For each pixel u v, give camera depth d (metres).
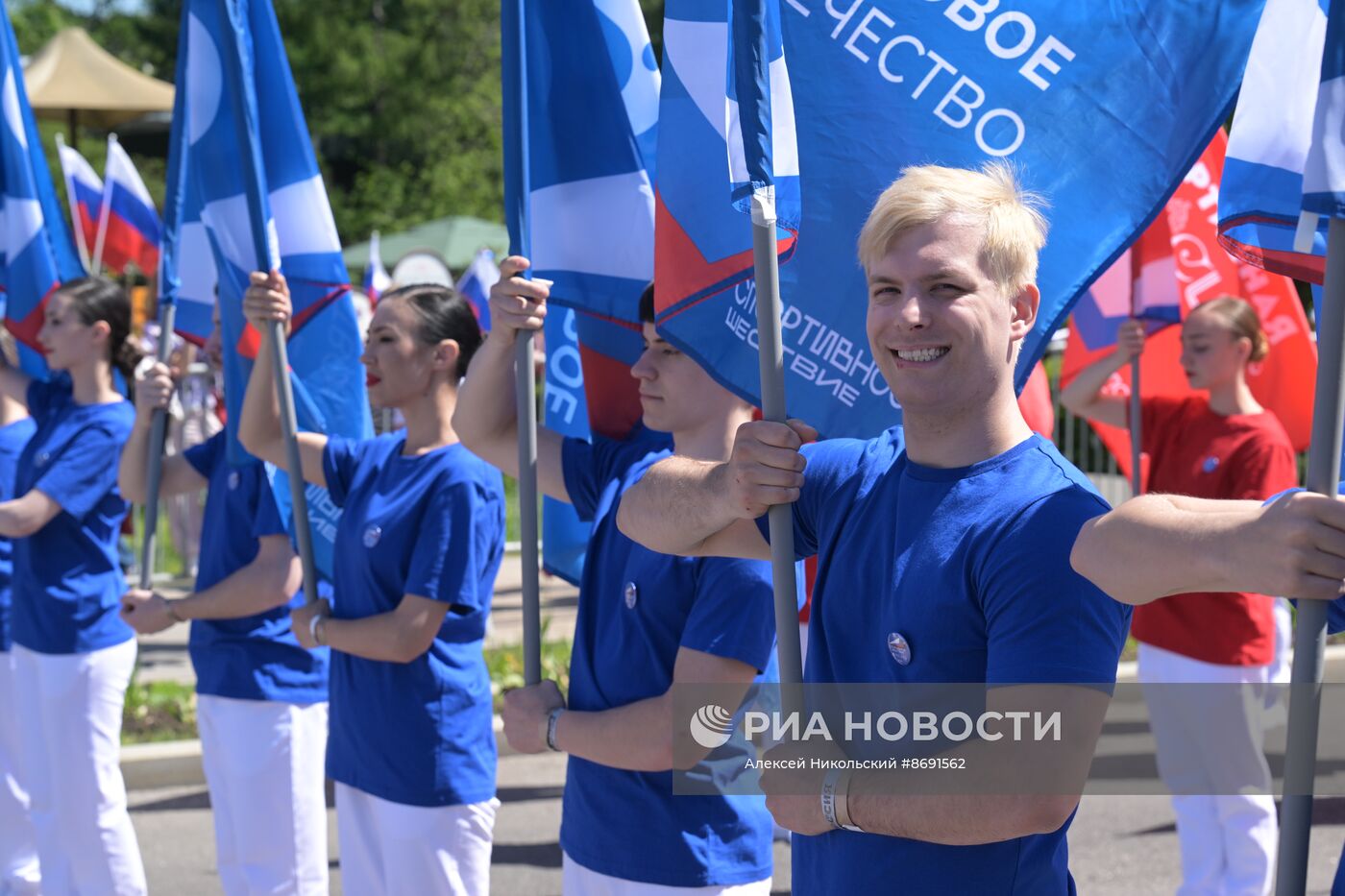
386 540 3.72
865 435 2.66
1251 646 4.75
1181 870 5.65
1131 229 2.48
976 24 2.52
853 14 2.56
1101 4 2.47
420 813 3.67
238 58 3.81
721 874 2.87
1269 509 1.68
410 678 3.68
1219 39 2.44
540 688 3.04
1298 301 5.59
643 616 2.88
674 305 2.69
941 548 2.05
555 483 3.29
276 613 4.43
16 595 5.02
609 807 2.93
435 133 32.66
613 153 3.41
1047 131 2.51
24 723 5.02
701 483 2.44
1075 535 1.96
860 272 2.61
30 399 5.76
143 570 4.61
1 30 5.57
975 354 2.06
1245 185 1.96
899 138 2.56
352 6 32.50
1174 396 5.67
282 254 4.32
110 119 15.90
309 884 4.42
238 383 4.39
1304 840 1.77
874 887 2.10
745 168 2.29
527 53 3.34
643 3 26.75
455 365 3.83
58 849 4.99
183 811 6.74
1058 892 2.07
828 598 2.24
